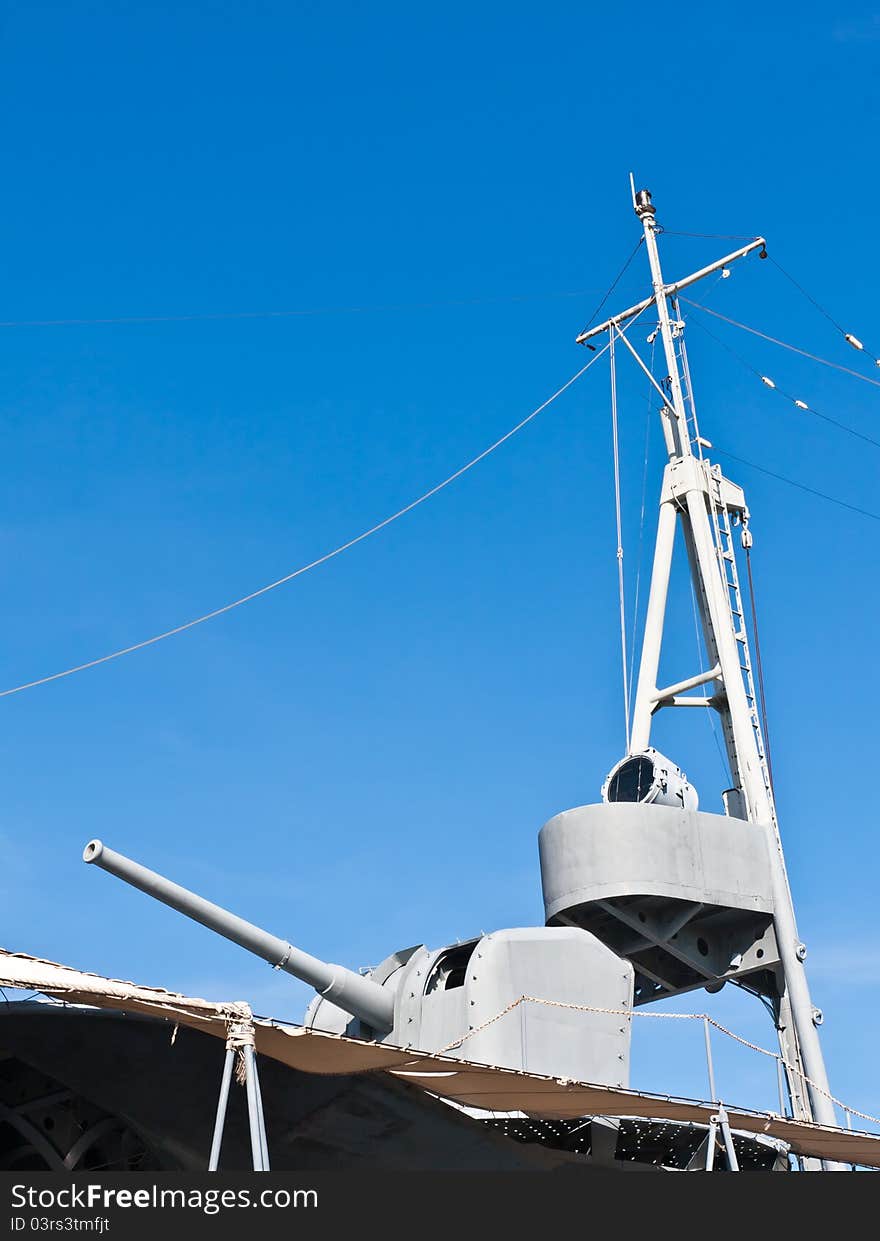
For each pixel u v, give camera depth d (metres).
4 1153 15.61
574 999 17.52
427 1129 15.52
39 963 11.01
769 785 23.31
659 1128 17.59
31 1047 14.13
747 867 21.42
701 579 25.89
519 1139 16.67
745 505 26.62
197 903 15.23
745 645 24.98
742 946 21.64
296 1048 12.36
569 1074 16.97
